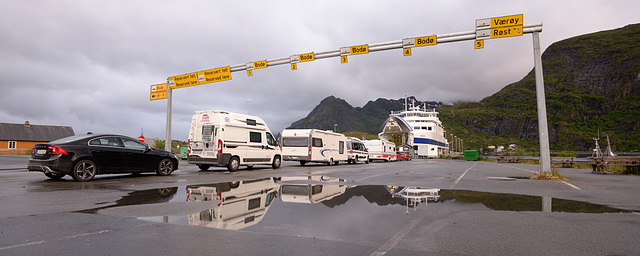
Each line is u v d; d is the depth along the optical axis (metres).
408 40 15.59
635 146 142.38
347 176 12.36
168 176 11.46
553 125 187.50
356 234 3.87
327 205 5.71
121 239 3.54
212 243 3.44
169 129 20.20
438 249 3.38
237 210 5.19
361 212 5.16
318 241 3.57
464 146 187.12
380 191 7.73
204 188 7.92
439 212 5.27
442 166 23.39
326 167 19.61
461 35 14.52
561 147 168.12
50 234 3.70
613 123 168.50
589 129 172.38
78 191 7.19
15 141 66.81
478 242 3.64
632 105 174.00
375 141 35.06
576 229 4.26
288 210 5.23
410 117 76.88
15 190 7.21
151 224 4.22
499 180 11.41
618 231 4.17
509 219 4.82
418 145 71.75
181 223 4.30
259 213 4.97
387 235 3.85
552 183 10.47
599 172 16.89
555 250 3.39
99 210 5.09
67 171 8.96
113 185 8.42
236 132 14.88
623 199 6.95
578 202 6.46
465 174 14.44
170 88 20.47
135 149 10.66
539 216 5.05
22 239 3.49
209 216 4.73
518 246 3.51
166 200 6.08
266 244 3.44
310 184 9.15
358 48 16.55
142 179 10.22
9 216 4.58
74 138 9.51
